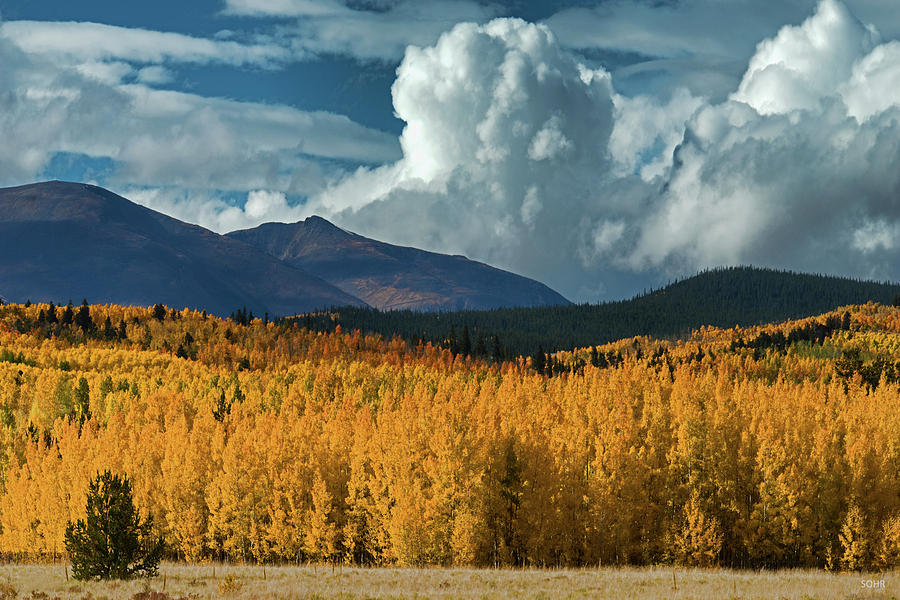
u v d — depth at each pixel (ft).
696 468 273.75
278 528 265.75
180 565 206.90
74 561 153.48
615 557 252.83
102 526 155.02
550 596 134.10
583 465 257.14
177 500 284.82
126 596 131.03
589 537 242.99
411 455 250.37
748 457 273.95
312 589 140.46
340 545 273.13
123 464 308.81
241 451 285.43
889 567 232.53
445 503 224.53
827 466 267.59
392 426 276.82
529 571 178.19
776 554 258.57
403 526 221.66
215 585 148.56
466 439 229.66
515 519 233.76
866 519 257.96
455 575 167.12
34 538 305.12
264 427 317.22
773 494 262.26
